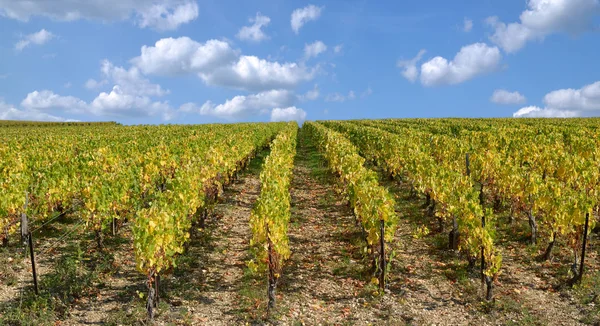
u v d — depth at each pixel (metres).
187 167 12.25
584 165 11.61
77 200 13.06
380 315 7.04
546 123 35.06
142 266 6.82
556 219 8.34
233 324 6.70
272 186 10.55
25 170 12.91
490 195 13.92
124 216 10.85
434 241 10.32
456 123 39.03
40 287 7.67
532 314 6.99
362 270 8.71
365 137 23.11
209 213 12.66
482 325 6.70
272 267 7.17
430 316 7.00
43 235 10.61
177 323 6.68
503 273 8.58
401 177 16.81
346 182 13.66
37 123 75.50
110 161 14.66
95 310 7.07
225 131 31.67
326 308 7.29
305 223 12.23
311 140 39.38
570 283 7.89
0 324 6.39
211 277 8.52
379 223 7.95
